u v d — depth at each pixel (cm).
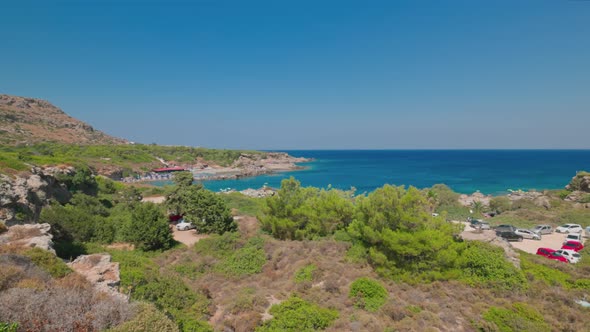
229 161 19725
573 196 6612
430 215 2658
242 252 2803
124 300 1241
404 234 2303
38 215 2959
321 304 1881
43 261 1448
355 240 2780
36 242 1762
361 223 2698
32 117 19725
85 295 1133
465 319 1756
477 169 18775
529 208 6081
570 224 4541
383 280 2231
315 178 14875
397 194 2708
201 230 3809
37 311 934
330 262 2448
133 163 14688
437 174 16088
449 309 1866
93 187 5544
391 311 1761
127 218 3556
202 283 2331
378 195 2712
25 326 895
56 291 1102
